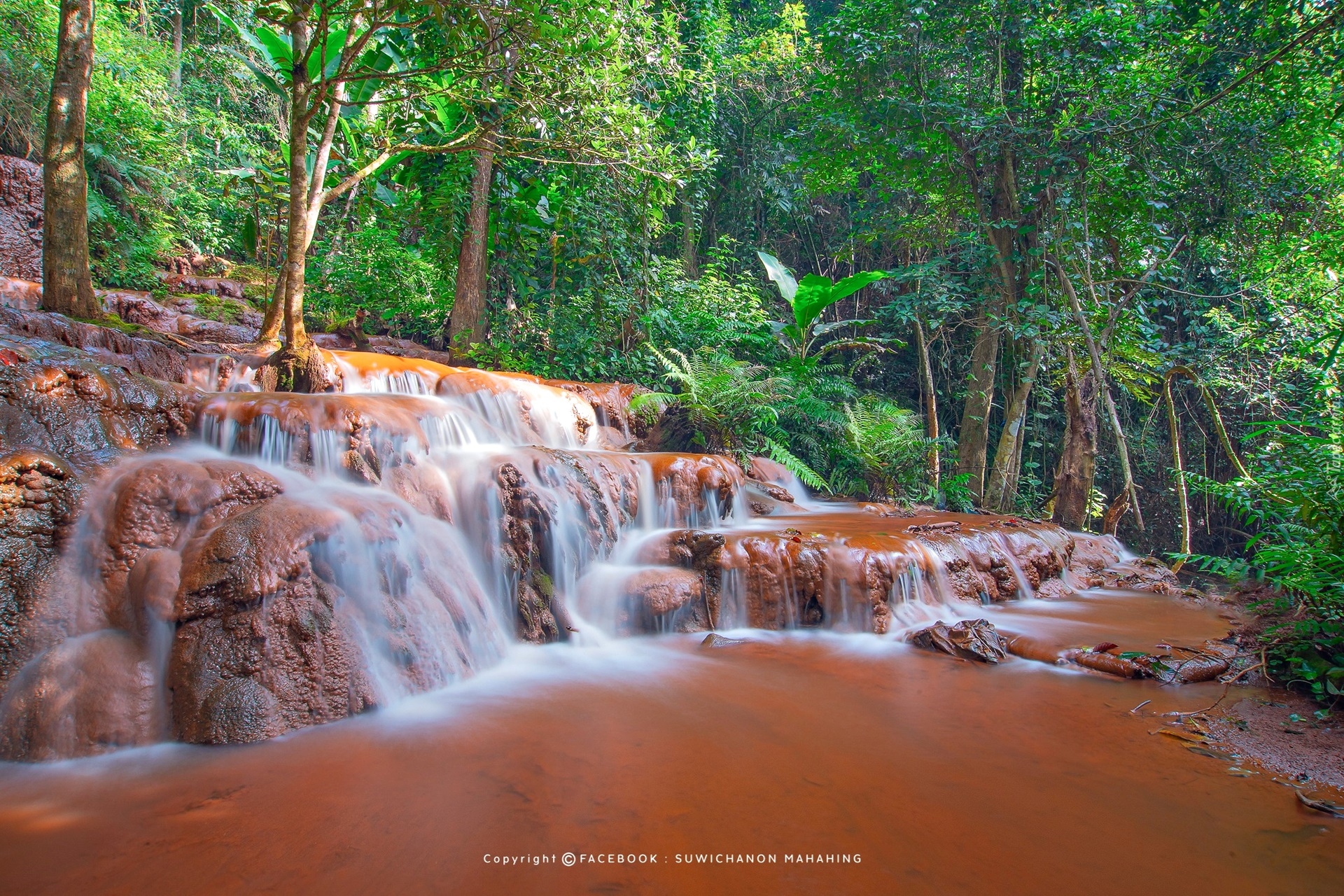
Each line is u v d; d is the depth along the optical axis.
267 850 2.56
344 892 2.34
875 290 16.38
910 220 12.97
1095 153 10.32
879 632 5.71
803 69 16.36
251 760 3.24
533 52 6.96
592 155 8.73
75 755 3.20
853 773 3.32
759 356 13.33
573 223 11.67
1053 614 6.48
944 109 10.60
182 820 2.76
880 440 11.12
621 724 3.81
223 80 18.73
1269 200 10.70
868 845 2.71
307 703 3.62
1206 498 13.94
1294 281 11.64
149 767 3.15
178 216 14.02
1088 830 2.86
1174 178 10.86
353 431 5.27
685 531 6.29
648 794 3.05
